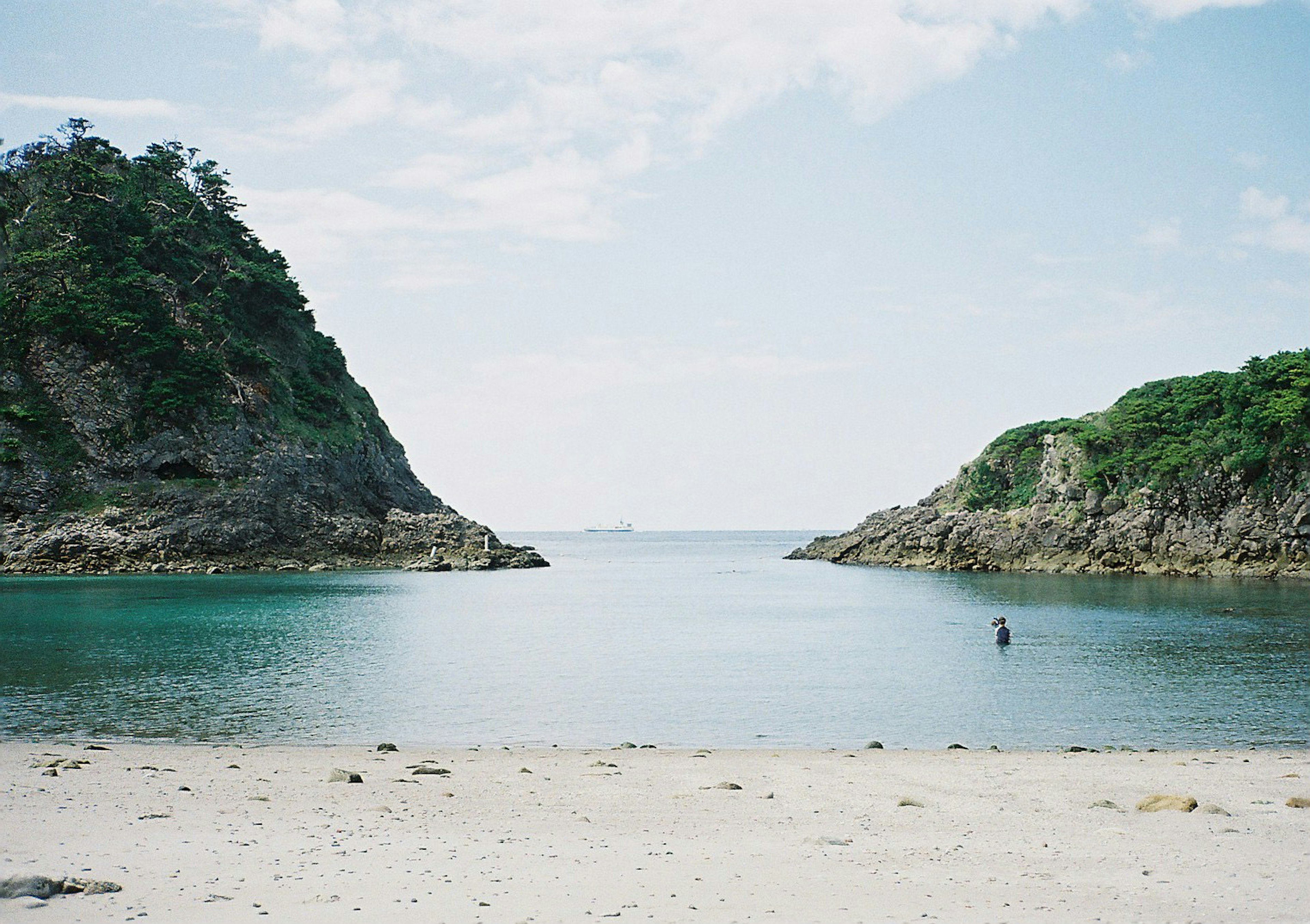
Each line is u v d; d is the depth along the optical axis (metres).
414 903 11.88
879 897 12.38
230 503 126.56
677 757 26.06
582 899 12.14
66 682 42.00
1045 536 136.88
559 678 44.62
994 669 47.62
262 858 14.04
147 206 148.00
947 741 31.33
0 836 15.06
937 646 57.28
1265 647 55.62
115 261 135.75
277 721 33.97
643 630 67.25
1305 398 117.12
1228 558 120.00
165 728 32.41
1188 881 13.21
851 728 33.34
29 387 125.38
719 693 40.69
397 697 39.06
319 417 148.50
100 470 123.81
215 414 131.12
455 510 177.38
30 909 11.12
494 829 16.59
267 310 154.62
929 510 165.75
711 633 65.19
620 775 22.59
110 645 55.03
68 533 116.50
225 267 150.62
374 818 17.31
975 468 167.00
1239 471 120.50
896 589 109.88
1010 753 27.53
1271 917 11.41
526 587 115.38
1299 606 81.50
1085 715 35.81
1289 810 18.44
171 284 138.88
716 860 14.41
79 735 31.12
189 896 11.96
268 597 90.38
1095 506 132.50
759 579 134.25
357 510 148.75
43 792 18.95
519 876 13.33
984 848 15.27
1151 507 126.81
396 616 76.00
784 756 26.36
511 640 60.72
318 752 26.98
